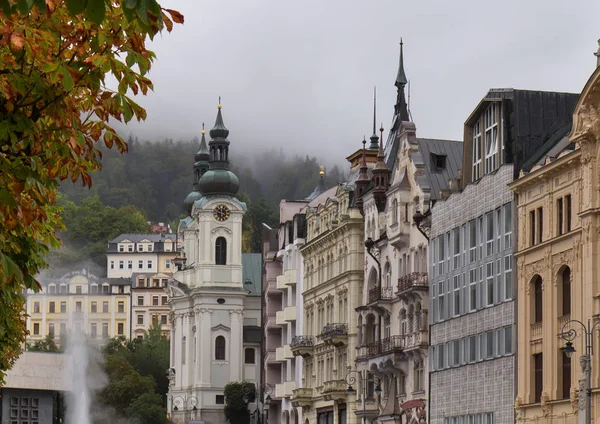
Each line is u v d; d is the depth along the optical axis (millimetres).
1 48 19969
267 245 160750
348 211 121438
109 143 22391
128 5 17438
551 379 75875
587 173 72375
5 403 98000
